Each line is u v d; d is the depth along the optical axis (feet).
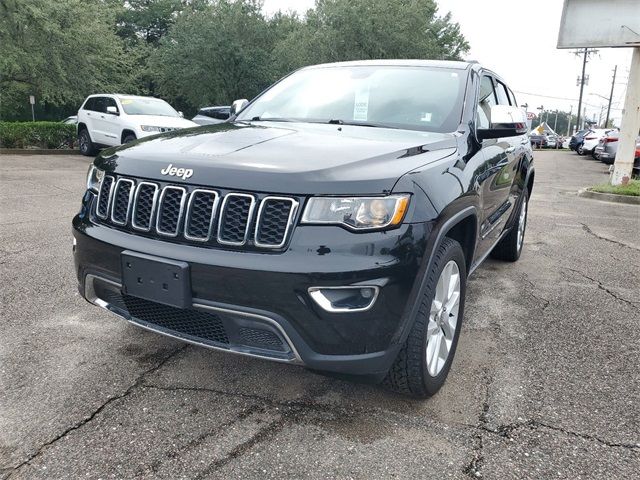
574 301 15.07
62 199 28.17
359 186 7.79
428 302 8.59
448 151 10.11
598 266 18.97
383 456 8.01
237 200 8.03
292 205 7.75
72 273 15.67
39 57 65.51
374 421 8.88
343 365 7.86
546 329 12.97
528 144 18.75
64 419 8.66
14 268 15.99
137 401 9.24
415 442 8.36
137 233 8.80
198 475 7.50
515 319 13.56
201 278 7.97
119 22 151.64
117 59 85.66
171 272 8.09
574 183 49.06
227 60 105.60
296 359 7.95
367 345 7.83
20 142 56.29
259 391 9.68
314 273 7.52
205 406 9.16
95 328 12.01
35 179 35.42
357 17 99.04
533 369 10.86
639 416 9.29
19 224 21.94
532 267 18.61
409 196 8.00
